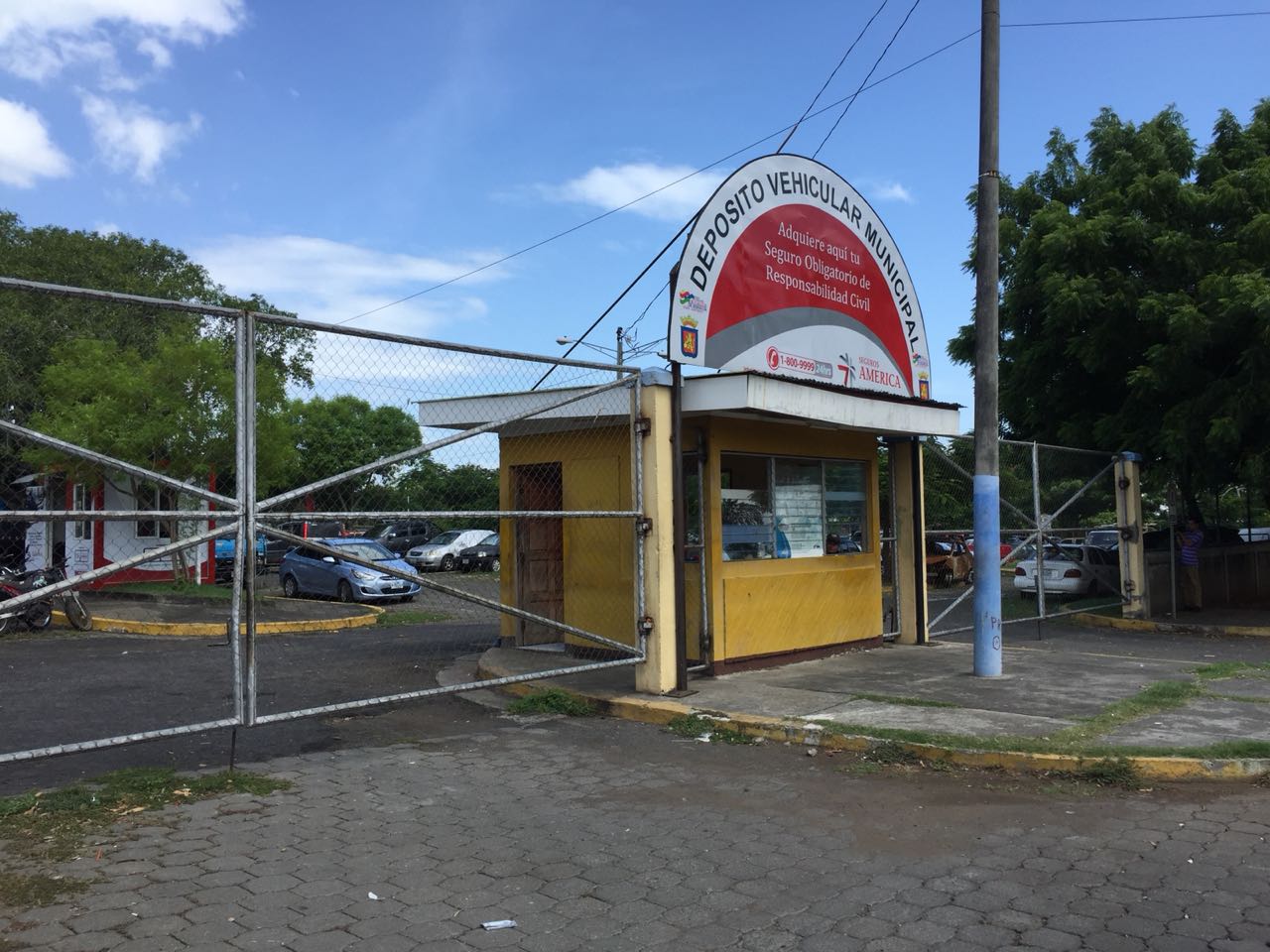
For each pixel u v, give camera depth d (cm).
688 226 905
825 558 1115
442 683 991
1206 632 1474
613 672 988
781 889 449
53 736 742
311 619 1603
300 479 1811
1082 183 1761
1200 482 1772
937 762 666
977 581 975
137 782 605
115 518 548
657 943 391
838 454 1141
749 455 1027
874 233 1176
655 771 659
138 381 1656
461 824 541
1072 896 437
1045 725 732
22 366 1012
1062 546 1513
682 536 889
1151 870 469
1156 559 1636
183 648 1280
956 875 465
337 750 715
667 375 892
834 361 1098
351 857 486
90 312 1772
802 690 884
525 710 853
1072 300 1534
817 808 573
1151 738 688
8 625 1418
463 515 727
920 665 1038
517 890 446
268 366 1773
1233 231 1564
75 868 465
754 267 984
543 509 1143
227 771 641
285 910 419
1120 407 1702
